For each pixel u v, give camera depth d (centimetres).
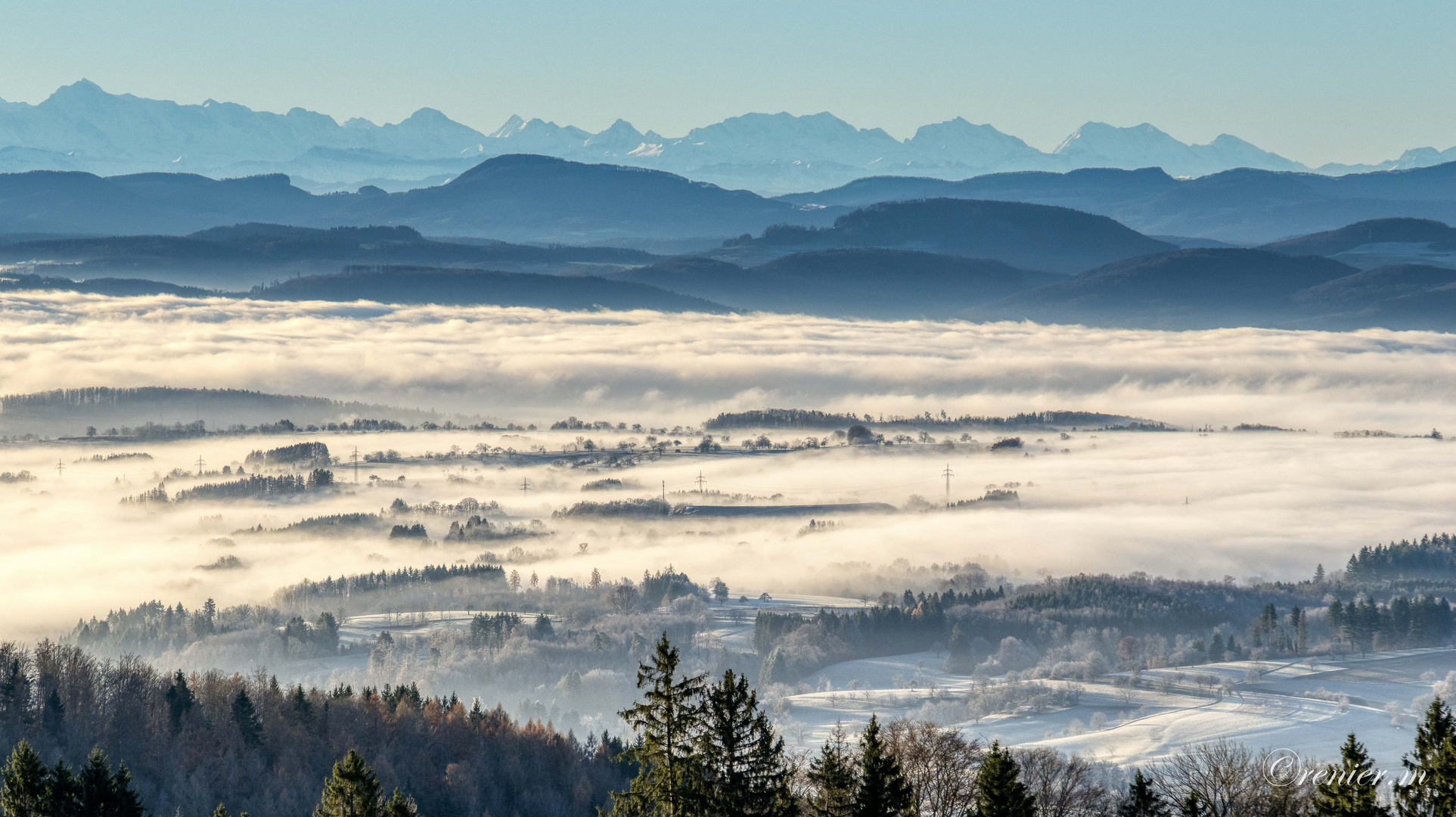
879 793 14662
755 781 15088
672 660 15212
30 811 16612
